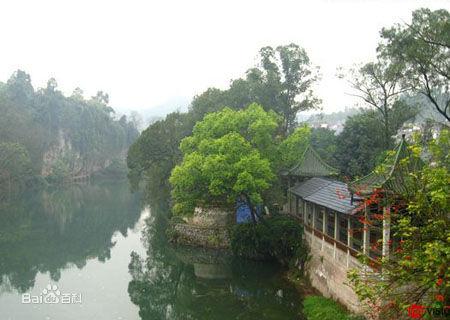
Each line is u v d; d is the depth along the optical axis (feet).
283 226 111.24
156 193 188.85
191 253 135.44
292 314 84.38
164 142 192.85
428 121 110.01
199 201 125.18
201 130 128.16
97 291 103.55
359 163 142.10
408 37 106.42
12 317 85.71
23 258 134.51
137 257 136.56
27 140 334.24
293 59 190.39
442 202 41.01
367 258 49.73
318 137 186.19
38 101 423.64
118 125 555.69
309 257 98.63
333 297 82.79
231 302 94.84
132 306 93.45
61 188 364.17
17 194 298.56
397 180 62.28
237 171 107.14
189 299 97.25
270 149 120.88
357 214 73.26
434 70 106.93
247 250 116.78
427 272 40.78
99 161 505.66
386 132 135.64
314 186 107.34
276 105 189.88
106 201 278.87
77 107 478.18
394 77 121.60
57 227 186.80
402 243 44.60
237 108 184.55
